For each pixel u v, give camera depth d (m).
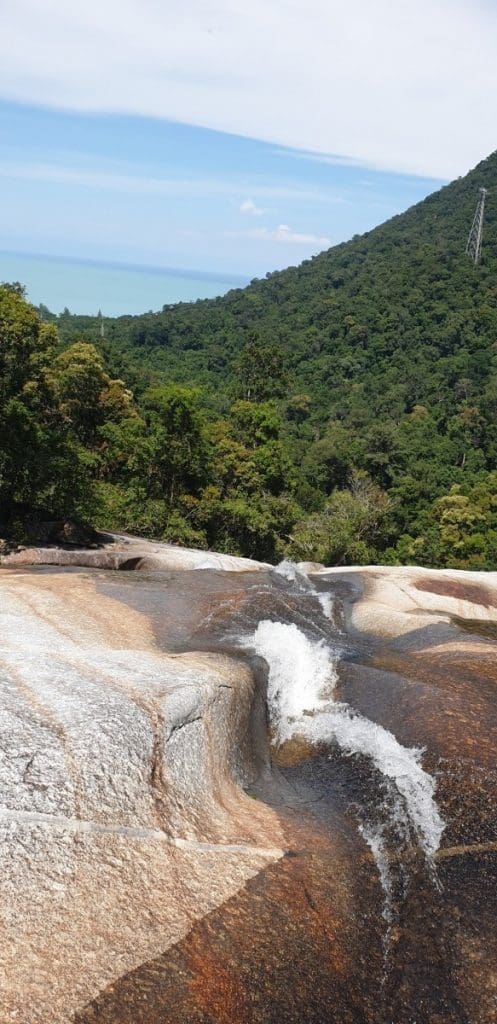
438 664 9.85
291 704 8.93
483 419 73.81
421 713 8.06
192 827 5.45
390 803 6.63
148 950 4.25
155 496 32.28
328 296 125.31
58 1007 3.76
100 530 22.19
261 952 4.49
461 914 5.17
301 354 103.31
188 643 9.96
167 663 7.98
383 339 100.25
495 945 4.91
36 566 14.91
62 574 13.17
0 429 17.52
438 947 4.89
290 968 4.45
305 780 7.33
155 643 9.69
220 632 10.70
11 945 4.00
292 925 4.79
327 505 44.84
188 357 99.31
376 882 5.50
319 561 35.56
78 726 5.77
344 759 7.63
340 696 9.14
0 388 17.22
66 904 4.35
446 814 6.34
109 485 31.36
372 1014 4.34
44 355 17.56
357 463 66.56
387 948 4.86
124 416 40.75
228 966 4.32
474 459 69.94
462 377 85.69
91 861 4.71
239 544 34.81
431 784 6.78
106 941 4.21
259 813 6.20
